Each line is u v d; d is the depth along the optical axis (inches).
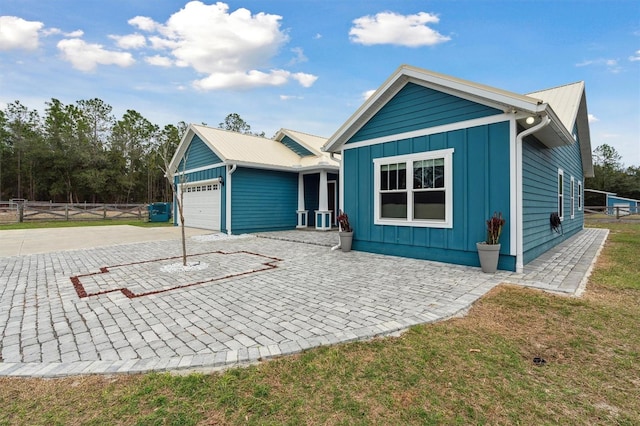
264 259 280.5
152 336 122.3
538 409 78.1
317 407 79.5
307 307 153.4
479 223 234.4
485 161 230.2
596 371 95.3
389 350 108.5
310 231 514.3
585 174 597.3
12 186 1640.0
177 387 88.2
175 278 213.6
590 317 136.6
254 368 98.0
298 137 613.6
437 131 256.7
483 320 135.6
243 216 489.1
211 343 115.3
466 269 231.0
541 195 284.4
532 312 143.6
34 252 321.1
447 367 97.4
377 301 161.5
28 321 139.3
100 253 315.0
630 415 75.9
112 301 165.6
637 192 1520.7
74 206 829.2
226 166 477.1
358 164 316.8
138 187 1824.6
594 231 524.1
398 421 74.1
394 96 285.6
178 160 624.7
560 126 233.1
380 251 299.6
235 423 74.0
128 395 84.8
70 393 86.5
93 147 1641.2
